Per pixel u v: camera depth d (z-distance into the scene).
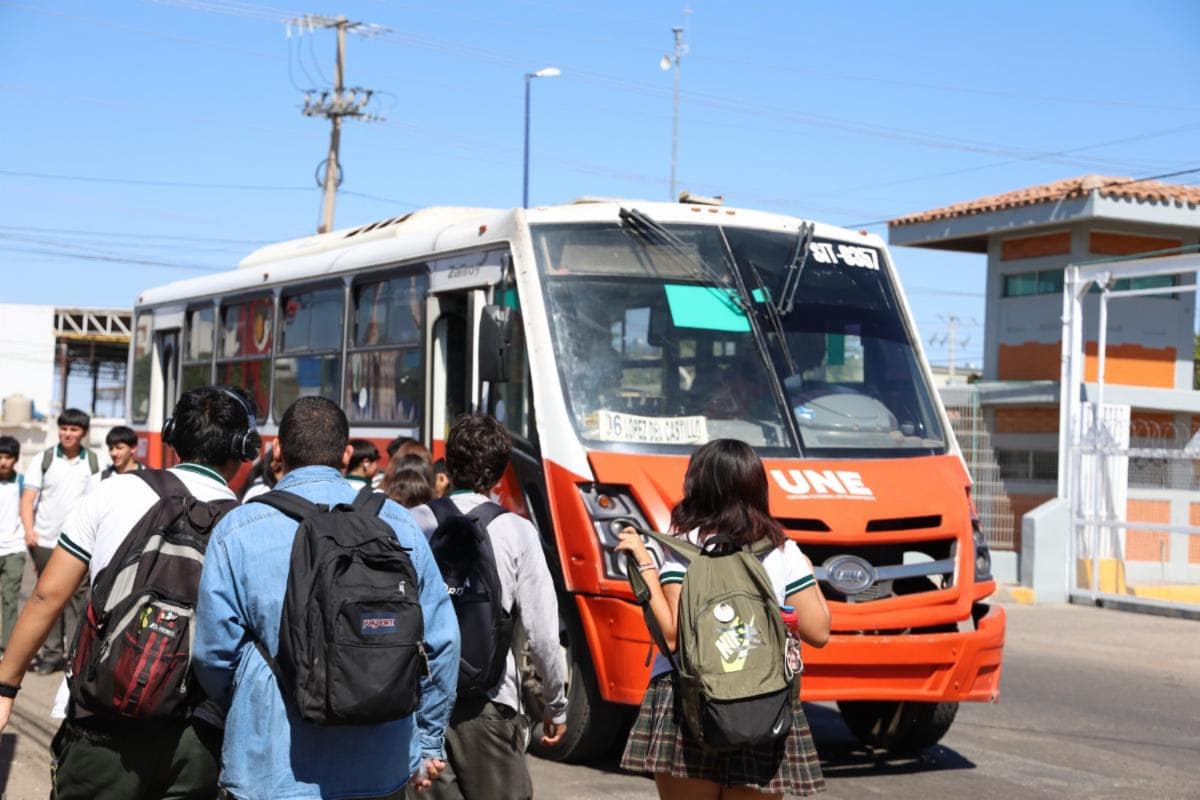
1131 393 22.88
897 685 8.04
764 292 9.37
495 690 5.29
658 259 9.25
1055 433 22.70
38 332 54.34
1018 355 24.17
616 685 7.99
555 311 8.84
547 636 5.30
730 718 4.46
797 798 7.97
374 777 3.85
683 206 9.62
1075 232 23.20
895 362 9.56
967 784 8.38
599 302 8.95
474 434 5.49
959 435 23.69
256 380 13.38
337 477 4.14
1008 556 22.03
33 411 48.56
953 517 8.51
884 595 8.16
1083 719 10.71
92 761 4.27
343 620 3.64
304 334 12.50
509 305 9.16
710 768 4.70
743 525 4.75
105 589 4.26
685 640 4.58
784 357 9.15
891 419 9.21
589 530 8.17
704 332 9.05
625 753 4.89
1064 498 19.66
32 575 19.17
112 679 4.11
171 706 4.14
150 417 15.75
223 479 4.64
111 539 4.38
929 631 8.30
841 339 9.44
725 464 4.80
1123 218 22.45
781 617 4.60
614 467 8.27
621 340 8.87
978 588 8.52
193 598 4.20
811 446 8.77
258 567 3.84
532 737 8.92
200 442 4.61
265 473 8.87
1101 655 14.49
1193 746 9.71
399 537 4.03
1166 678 13.05
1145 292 19.38
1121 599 18.75
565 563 8.28
